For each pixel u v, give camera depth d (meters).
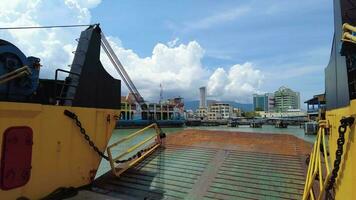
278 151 10.16
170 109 116.31
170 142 12.16
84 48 7.92
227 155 10.05
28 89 6.35
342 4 4.71
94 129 7.95
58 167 6.81
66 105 7.39
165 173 9.01
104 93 8.41
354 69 4.35
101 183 8.39
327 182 5.17
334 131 5.38
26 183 6.00
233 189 7.72
